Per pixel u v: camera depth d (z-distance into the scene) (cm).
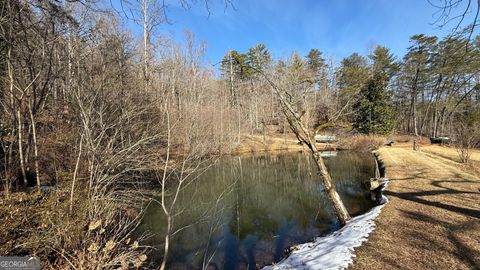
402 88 4119
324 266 468
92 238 474
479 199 785
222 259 645
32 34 744
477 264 437
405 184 1051
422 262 459
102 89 773
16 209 451
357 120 3225
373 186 1106
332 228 794
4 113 870
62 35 808
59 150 880
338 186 1331
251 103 3666
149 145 852
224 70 2739
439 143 2700
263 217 944
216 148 2050
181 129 883
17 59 728
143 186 1070
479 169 1277
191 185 1382
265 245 713
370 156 2322
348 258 489
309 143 807
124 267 439
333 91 2920
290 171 1831
